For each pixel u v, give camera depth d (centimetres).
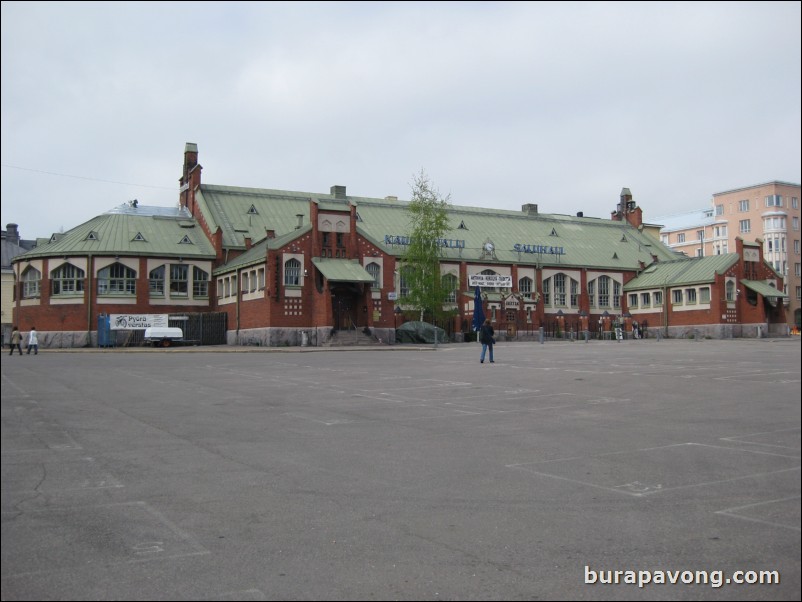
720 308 7688
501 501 873
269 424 1523
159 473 1038
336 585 614
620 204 10375
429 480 987
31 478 1006
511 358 3900
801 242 10975
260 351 4988
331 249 6144
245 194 7731
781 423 1475
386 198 8731
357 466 1083
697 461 1097
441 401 1938
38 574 638
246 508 848
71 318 6525
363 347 5384
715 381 2392
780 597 588
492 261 7938
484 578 630
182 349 5475
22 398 2036
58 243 6775
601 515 812
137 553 692
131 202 7650
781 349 4669
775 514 812
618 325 8131
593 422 1514
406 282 7069
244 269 6406
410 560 672
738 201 11312
